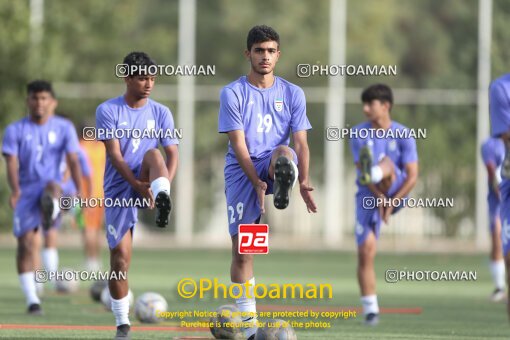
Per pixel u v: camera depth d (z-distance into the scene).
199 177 121.56
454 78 121.88
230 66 129.50
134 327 37.22
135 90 32.31
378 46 131.50
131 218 32.28
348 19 131.00
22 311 43.91
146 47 121.56
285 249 95.06
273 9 129.38
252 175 29.89
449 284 62.66
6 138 43.44
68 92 97.06
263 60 30.70
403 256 87.88
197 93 98.75
